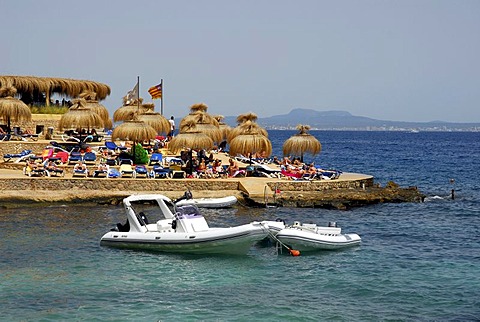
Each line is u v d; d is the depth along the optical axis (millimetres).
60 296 24125
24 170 46531
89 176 46906
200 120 61875
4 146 54125
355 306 23219
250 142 51219
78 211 42031
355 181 51562
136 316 22016
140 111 66812
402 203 48219
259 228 29938
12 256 29875
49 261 29078
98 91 78250
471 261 29750
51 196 44250
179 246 30344
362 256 30594
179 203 31859
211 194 46156
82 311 22484
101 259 29562
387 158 119438
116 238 31672
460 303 23578
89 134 65750
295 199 45562
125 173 47531
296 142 56562
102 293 24531
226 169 51156
